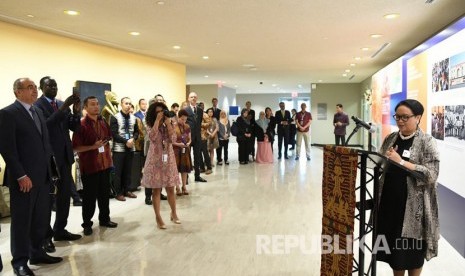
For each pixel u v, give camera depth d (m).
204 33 6.18
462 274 3.39
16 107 3.25
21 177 3.15
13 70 5.50
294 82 16.48
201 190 6.87
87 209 4.43
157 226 4.73
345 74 12.96
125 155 6.15
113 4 4.55
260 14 5.02
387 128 7.84
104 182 4.66
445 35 4.41
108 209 4.72
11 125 3.14
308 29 5.92
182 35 6.34
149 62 8.62
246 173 8.80
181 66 9.89
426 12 4.95
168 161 4.62
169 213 5.33
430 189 2.45
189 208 5.59
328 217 2.65
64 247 4.03
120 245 4.09
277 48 7.64
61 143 3.94
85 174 4.40
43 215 3.51
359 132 16.02
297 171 9.10
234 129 10.51
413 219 2.43
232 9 4.77
